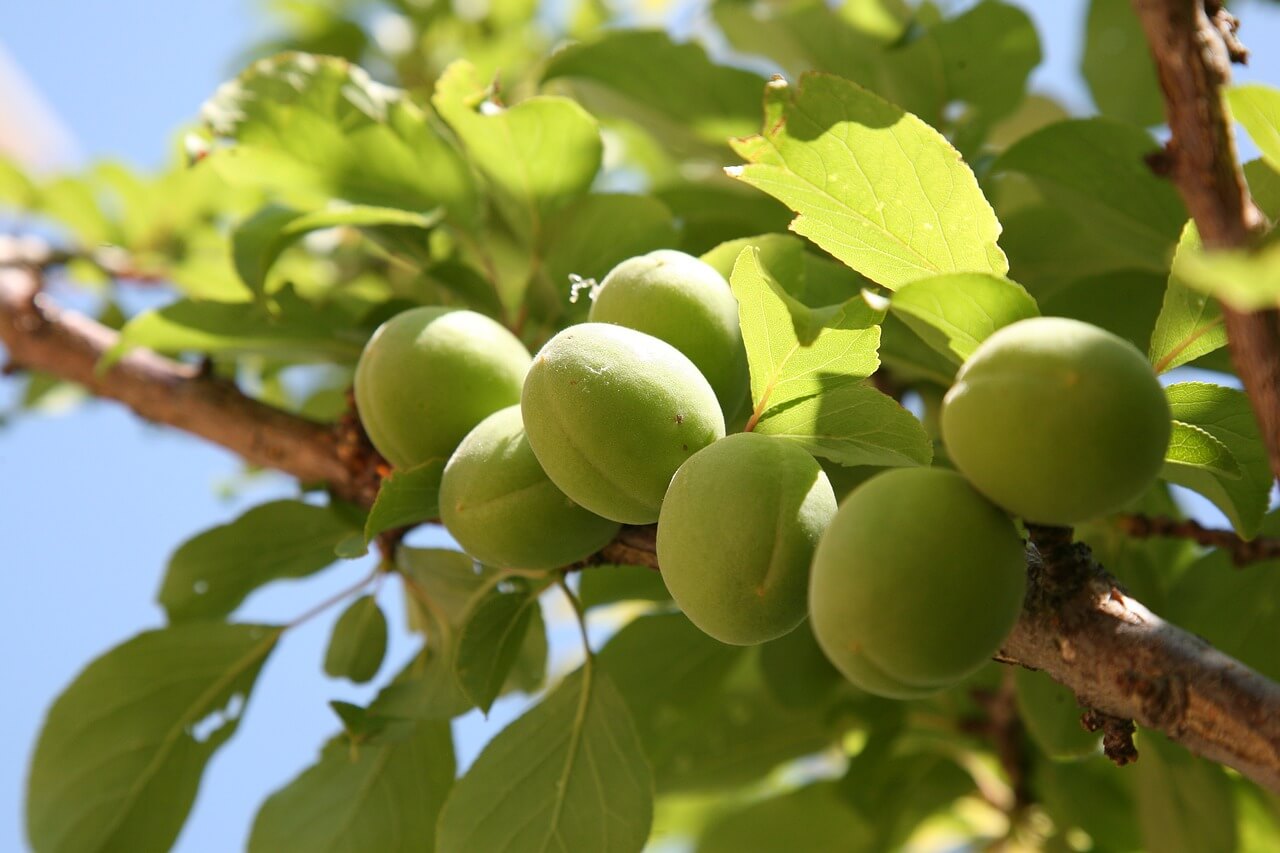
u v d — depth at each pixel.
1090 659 0.30
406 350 0.36
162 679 0.42
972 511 0.28
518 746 0.37
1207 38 0.27
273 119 0.43
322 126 0.43
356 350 0.43
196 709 0.43
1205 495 0.34
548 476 0.33
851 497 0.29
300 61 0.43
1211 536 0.40
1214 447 0.31
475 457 0.34
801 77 0.31
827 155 0.31
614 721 0.37
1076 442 0.27
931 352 0.41
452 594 0.40
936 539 0.28
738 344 0.34
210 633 0.42
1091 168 0.42
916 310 0.29
